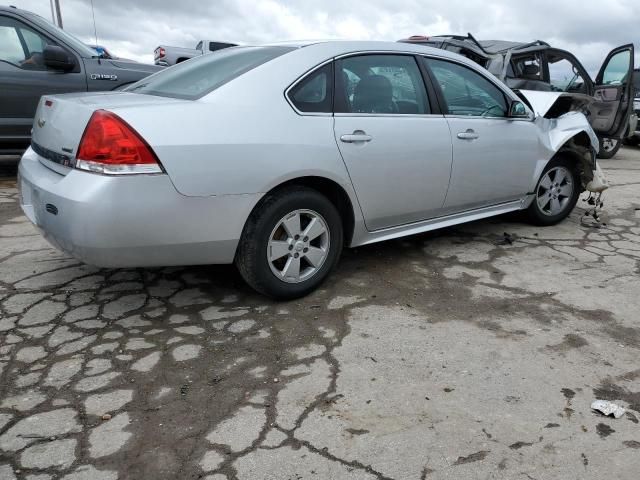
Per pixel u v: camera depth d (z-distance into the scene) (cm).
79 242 248
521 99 471
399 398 228
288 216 297
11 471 185
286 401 225
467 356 262
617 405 226
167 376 241
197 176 258
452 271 371
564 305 321
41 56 588
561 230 476
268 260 296
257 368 249
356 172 318
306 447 199
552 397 231
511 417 217
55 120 279
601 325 296
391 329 287
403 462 192
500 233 461
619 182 734
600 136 981
